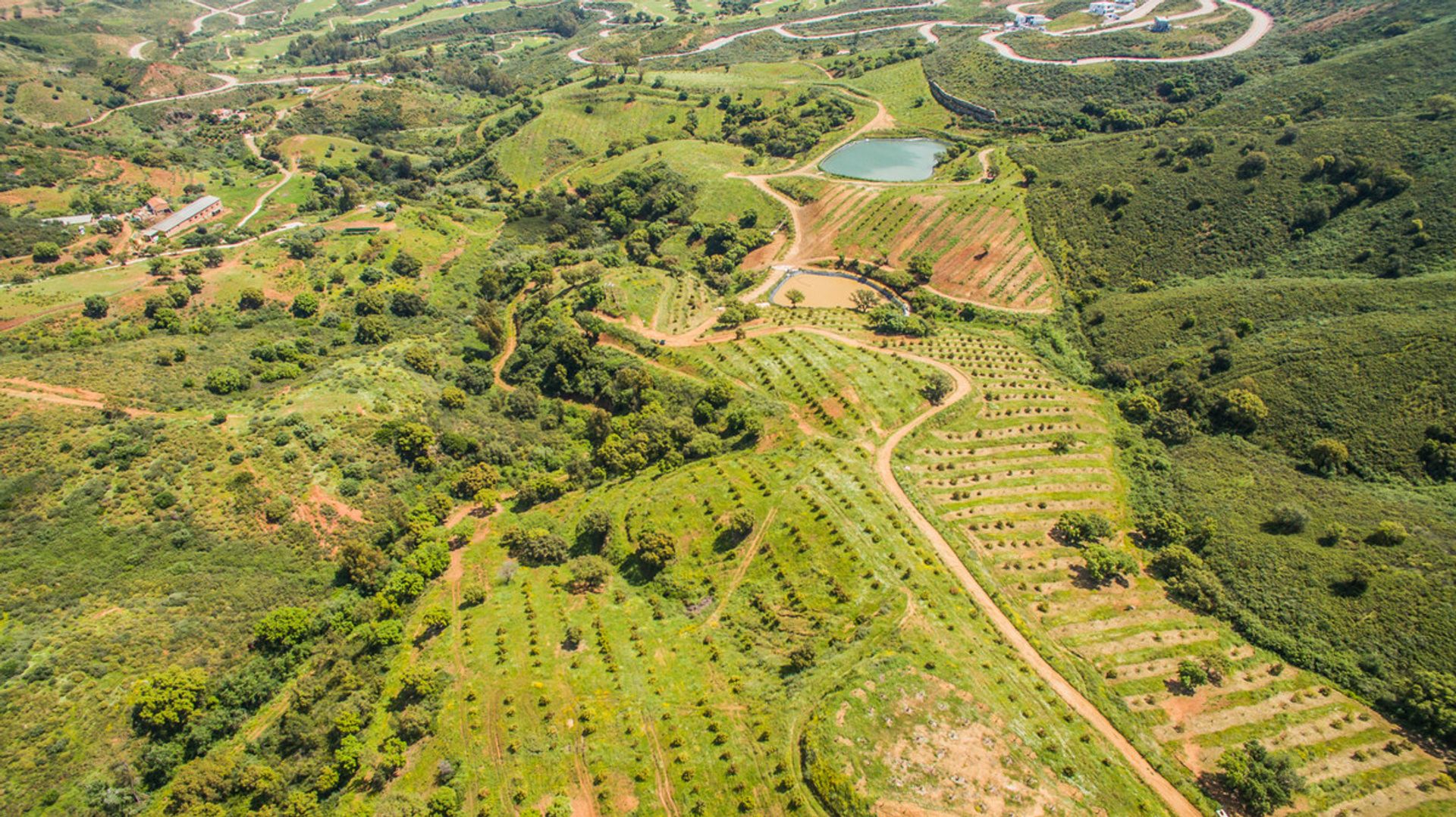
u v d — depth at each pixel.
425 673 80.69
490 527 108.25
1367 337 114.38
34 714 72.31
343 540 99.81
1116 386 133.00
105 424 104.62
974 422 122.12
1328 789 68.62
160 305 139.62
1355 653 80.19
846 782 67.31
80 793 68.62
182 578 89.25
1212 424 118.38
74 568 86.88
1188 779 69.56
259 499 99.31
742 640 85.88
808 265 186.25
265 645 85.06
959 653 80.31
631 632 88.38
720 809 67.81
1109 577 92.38
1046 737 71.44
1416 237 129.50
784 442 120.00
